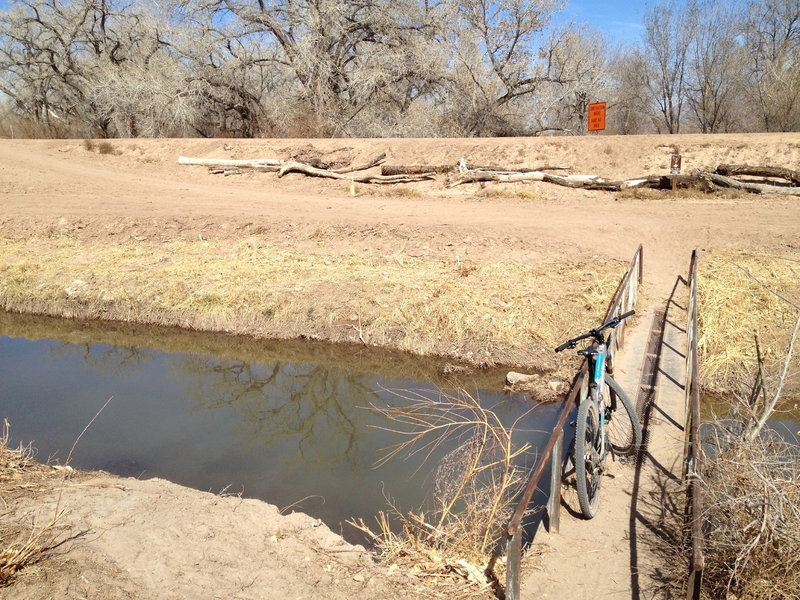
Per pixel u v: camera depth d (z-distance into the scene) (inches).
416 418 304.0
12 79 1708.9
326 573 177.0
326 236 576.1
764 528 146.0
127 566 177.3
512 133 1428.4
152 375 373.1
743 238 507.8
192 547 188.1
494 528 200.4
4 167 855.7
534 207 671.8
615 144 827.4
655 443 232.2
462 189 773.9
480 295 425.1
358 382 358.6
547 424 289.3
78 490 223.1
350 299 439.8
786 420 282.4
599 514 191.9
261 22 1429.6
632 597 156.8
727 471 168.2
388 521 217.0
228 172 889.5
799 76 1230.9
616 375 288.2
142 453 273.1
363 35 1425.9
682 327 360.8
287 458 268.7
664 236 530.6
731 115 1461.6
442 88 1427.2
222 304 452.1
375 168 872.9
